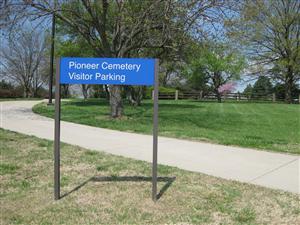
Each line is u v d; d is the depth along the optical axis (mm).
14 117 16688
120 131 12555
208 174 6949
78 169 7059
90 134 11695
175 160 8148
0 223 4609
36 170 6922
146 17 14648
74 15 16203
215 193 5785
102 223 4641
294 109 26641
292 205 5328
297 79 45094
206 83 47438
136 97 28188
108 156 8273
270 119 18750
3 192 5695
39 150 8703
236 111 23922
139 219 4766
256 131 13742
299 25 40906
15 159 7730
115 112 16203
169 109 24375
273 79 45688
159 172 6984
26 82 55250
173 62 20188
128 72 5363
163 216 4867
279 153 9109
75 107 24625
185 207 5184
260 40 42562
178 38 15086
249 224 4664
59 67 5422
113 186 6047
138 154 8719
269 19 40875
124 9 15234
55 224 4602
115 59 5363
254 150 9438
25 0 14984
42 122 14688
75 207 5133
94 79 5387
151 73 5375
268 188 6113
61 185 6055
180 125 14766
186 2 14164
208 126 15039
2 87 51125
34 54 54531
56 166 5414
